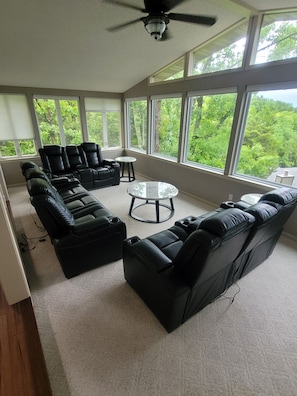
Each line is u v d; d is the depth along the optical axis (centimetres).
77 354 140
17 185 478
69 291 190
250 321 166
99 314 168
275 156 291
